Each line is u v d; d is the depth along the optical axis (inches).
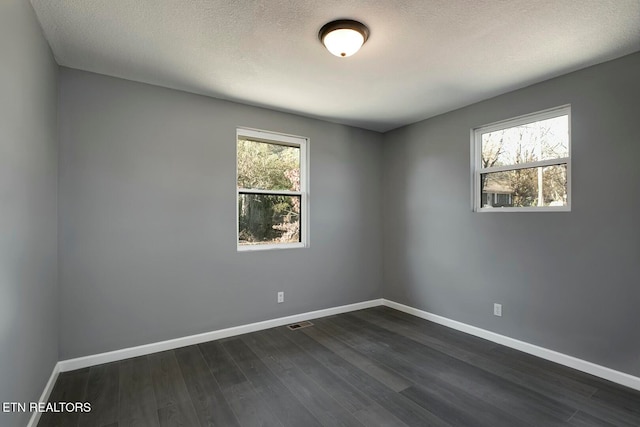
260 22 79.0
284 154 150.7
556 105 108.7
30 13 71.8
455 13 75.6
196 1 71.2
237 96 126.6
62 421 76.5
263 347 119.8
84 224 103.4
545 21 78.5
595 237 99.5
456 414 79.6
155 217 115.3
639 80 91.2
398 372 100.9
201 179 124.4
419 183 158.6
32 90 74.2
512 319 120.3
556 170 111.1
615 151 95.4
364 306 171.6
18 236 64.8
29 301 71.7
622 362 93.7
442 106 138.0
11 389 60.6
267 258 140.7
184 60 98.0
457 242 140.6
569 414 79.4
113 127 108.3
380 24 79.9
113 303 107.9
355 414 79.7
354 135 169.2
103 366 103.8
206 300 125.2
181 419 77.6
